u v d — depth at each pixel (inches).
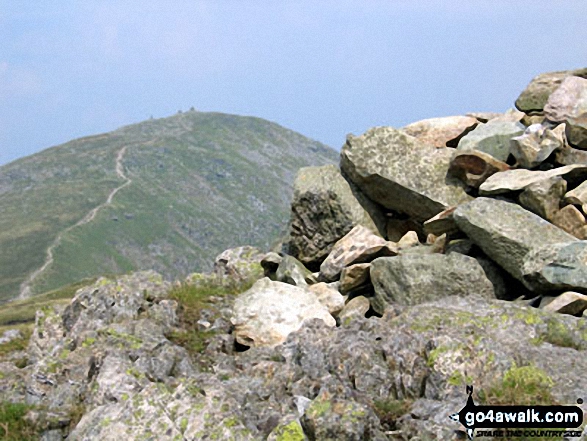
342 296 694.5
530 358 464.8
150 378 505.7
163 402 430.9
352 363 486.9
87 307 667.4
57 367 541.6
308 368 508.1
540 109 832.3
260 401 462.3
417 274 639.8
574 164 703.1
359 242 725.3
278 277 772.0
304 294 653.3
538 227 631.2
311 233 796.0
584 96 763.4
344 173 809.5
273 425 417.4
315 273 766.5
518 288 649.6
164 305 676.1
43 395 525.7
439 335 490.0
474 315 538.6
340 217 780.6
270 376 515.5
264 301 641.0
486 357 435.2
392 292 651.5
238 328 630.5
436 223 702.5
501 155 764.6
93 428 425.7
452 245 687.1
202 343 625.9
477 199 665.6
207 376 498.9
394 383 461.1
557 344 510.3
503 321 526.6
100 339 588.7
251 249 866.1
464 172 741.3
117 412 434.3
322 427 386.6
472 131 800.3
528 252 611.8
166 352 547.8
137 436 411.5
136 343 561.3
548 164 728.3
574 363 457.7
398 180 750.5
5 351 729.6
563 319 529.0
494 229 632.4
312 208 794.2
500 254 632.4
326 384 451.2
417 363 452.4
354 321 566.3
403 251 722.8
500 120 845.2
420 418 406.3
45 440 462.0
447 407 402.6
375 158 768.3
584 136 714.8
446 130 836.6
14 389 549.6
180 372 536.1
